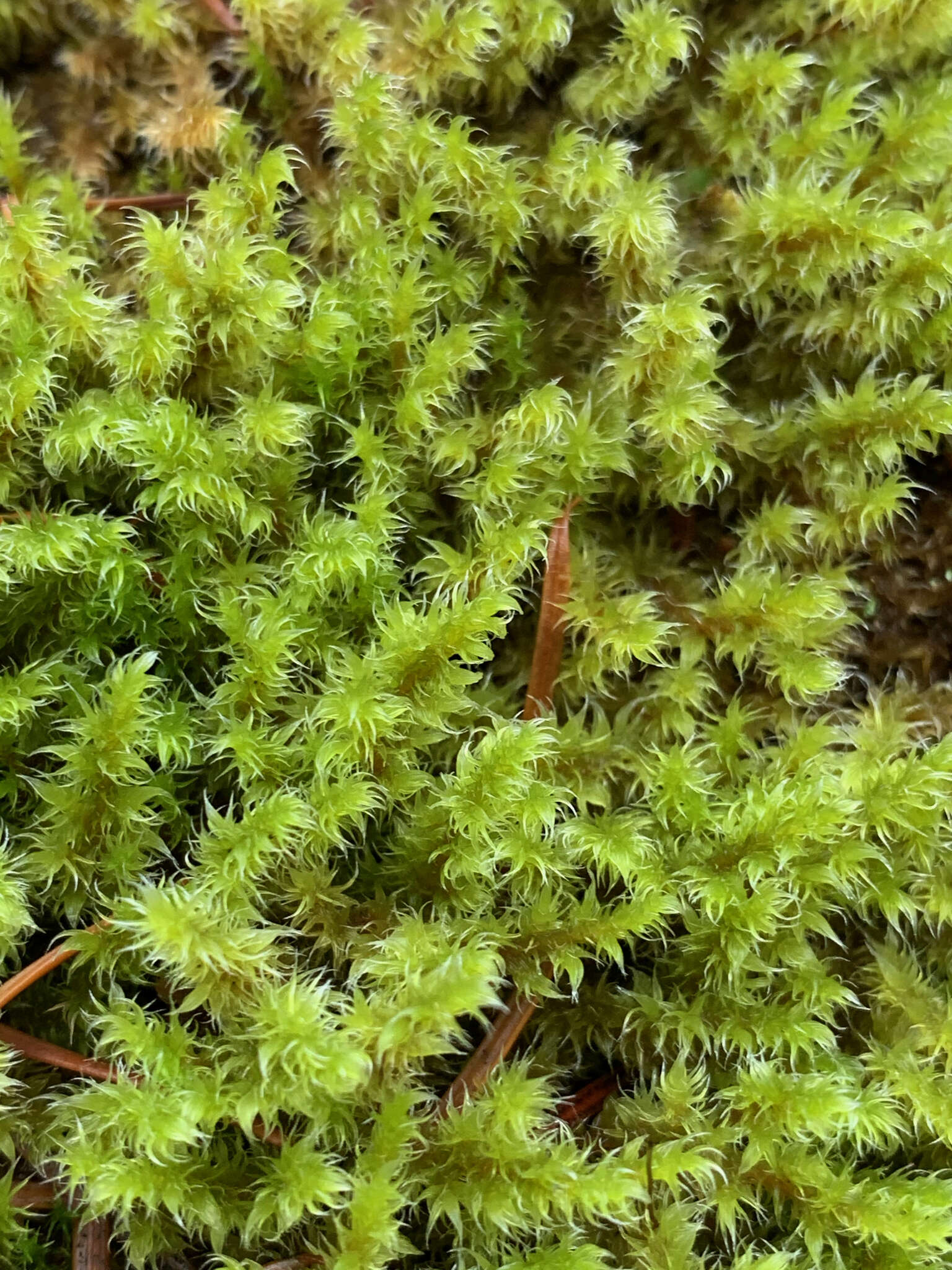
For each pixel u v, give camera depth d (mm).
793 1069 118
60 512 120
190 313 121
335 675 120
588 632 124
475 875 121
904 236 122
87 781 118
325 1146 115
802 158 125
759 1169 119
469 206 124
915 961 124
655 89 125
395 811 122
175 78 127
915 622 127
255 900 119
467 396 125
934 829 122
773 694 126
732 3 127
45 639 122
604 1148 119
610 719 126
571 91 126
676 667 125
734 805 120
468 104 127
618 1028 122
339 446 125
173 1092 113
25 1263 117
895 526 127
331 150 126
